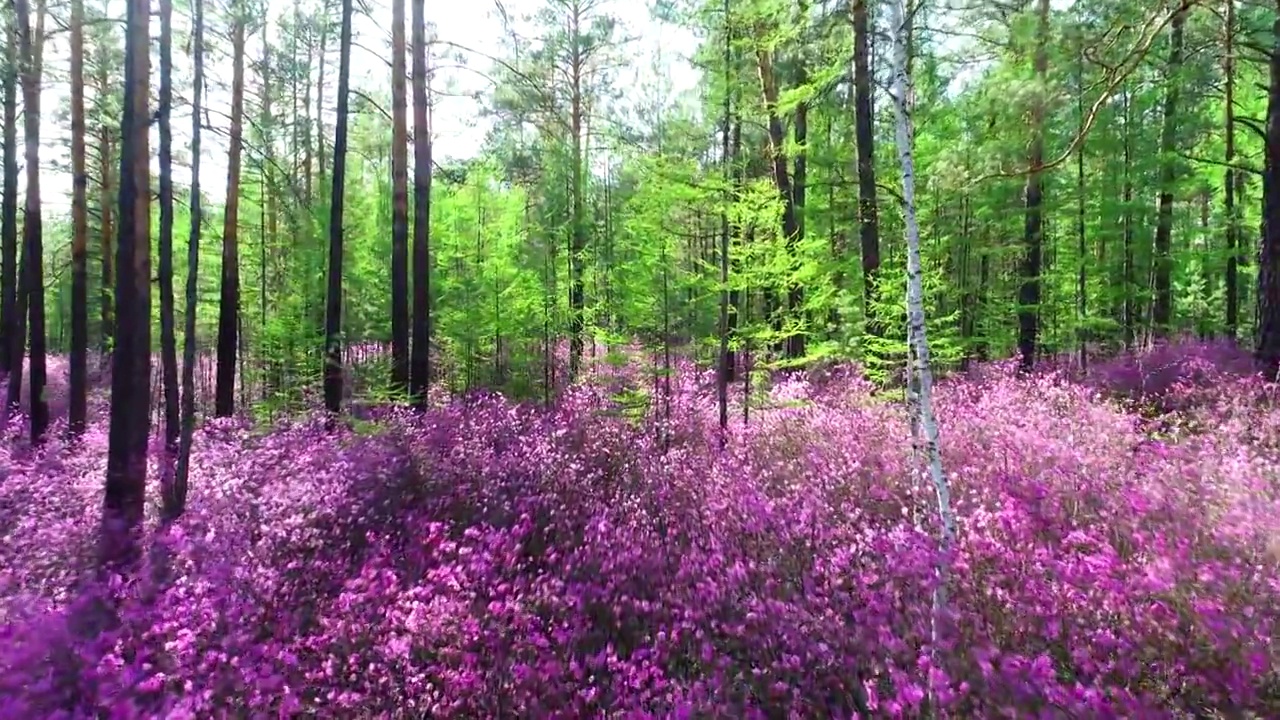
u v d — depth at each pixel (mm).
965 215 17969
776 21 10930
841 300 12109
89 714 3680
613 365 12398
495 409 11398
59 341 42125
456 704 3801
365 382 17375
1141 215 17391
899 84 5516
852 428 8445
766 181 9680
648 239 11195
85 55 14516
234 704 3725
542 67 19500
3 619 4480
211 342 25750
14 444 13414
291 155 24109
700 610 4477
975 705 3279
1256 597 3850
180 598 4707
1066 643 3713
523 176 24312
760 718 3678
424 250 12148
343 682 4012
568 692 4027
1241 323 22703
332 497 6871
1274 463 6496
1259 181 19969
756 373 11648
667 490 6906
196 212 8336
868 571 4539
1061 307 19891
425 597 4703
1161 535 4695
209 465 9141
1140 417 8930
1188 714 3254
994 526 4957
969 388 10805
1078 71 8344
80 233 14273
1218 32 11617
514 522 6574
